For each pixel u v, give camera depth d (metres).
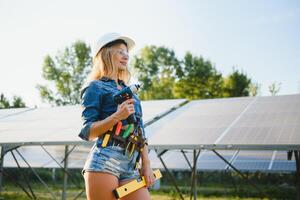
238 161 9.92
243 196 13.14
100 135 2.22
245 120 7.50
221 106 9.12
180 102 9.98
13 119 10.57
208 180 17.66
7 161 11.88
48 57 36.00
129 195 2.31
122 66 2.42
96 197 2.16
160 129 7.60
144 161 2.42
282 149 5.82
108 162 2.18
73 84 36.31
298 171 6.46
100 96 2.27
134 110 2.17
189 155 11.23
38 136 7.89
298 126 6.59
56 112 10.63
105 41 2.38
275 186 15.91
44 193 13.53
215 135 6.70
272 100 9.02
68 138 7.37
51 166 11.20
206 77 37.72
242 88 36.12
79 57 36.22
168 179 17.94
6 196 12.07
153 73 42.72
